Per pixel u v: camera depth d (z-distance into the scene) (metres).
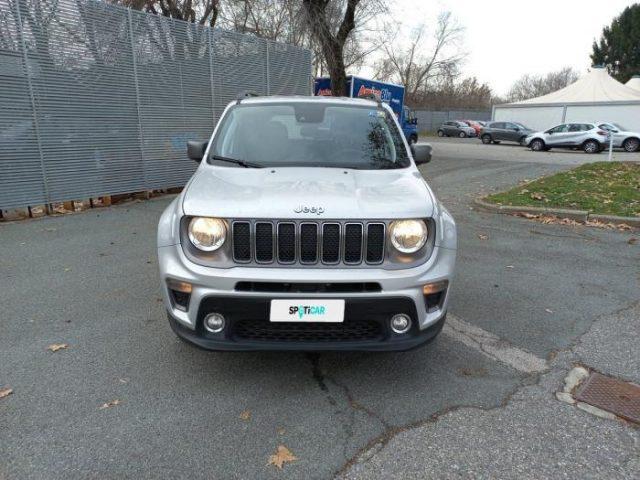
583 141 25.17
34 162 8.24
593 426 2.80
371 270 2.82
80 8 8.58
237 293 2.77
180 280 2.87
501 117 39.97
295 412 2.91
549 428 2.78
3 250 6.27
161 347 3.68
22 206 8.20
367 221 2.81
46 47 8.16
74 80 8.63
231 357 3.55
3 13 7.57
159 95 10.24
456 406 2.99
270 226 2.81
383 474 2.42
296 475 2.41
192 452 2.55
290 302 2.75
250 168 3.64
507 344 3.83
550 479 2.40
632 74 55.06
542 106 37.62
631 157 21.89
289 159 3.79
